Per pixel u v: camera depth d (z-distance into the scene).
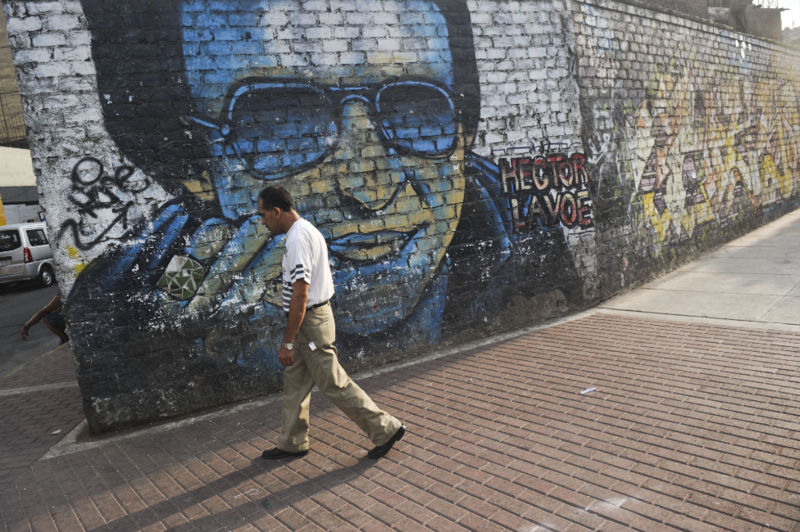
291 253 3.42
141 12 4.38
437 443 3.66
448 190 5.72
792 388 3.91
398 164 5.44
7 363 7.70
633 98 7.62
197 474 3.57
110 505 3.29
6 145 23.73
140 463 3.82
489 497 2.97
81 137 4.24
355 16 5.18
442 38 5.62
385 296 5.44
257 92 4.79
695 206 9.17
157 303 4.51
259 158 4.82
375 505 3.01
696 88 9.26
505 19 6.00
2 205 19.56
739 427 3.44
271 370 4.98
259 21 4.78
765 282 6.96
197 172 4.60
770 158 12.17
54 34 4.15
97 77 4.27
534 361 5.07
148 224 4.45
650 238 7.92
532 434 3.64
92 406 4.38
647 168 7.90
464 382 4.73
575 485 3.00
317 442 3.86
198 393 4.70
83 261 4.28
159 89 4.45
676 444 3.31
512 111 6.07
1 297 14.18
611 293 7.10
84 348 4.33
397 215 5.46
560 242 6.48
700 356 4.73
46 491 3.54
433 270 5.68
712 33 9.77
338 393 3.46
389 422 3.53
